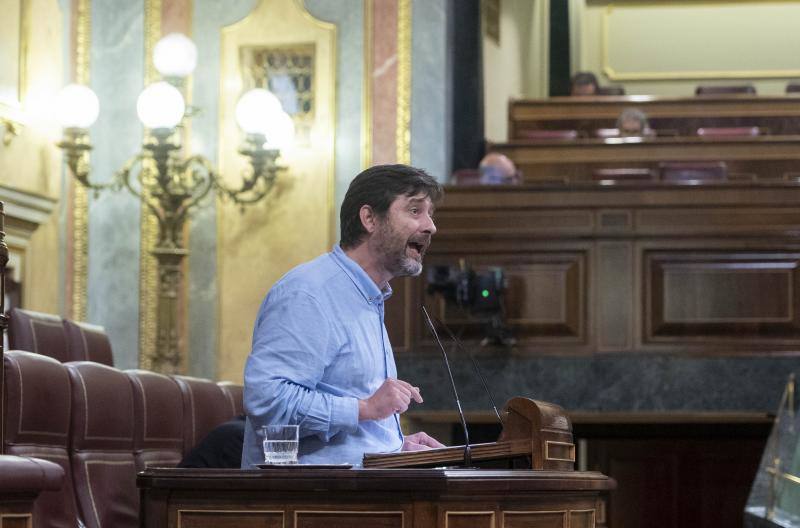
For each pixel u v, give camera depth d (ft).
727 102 108.88
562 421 30.83
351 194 31.50
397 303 69.67
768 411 66.54
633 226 68.59
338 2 81.41
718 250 68.03
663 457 71.26
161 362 78.13
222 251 80.94
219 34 82.38
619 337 68.18
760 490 57.67
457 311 69.36
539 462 29.68
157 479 26.61
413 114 80.28
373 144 80.48
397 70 80.53
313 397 29.09
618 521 71.46
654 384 67.31
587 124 108.06
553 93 128.67
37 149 74.84
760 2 149.69
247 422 30.78
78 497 36.70
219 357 80.48
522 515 26.71
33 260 75.56
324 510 26.04
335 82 81.00
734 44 149.89
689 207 68.33
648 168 93.30
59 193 78.23
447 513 25.59
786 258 67.67
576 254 68.90
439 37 80.43
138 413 41.68
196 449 41.45
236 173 81.41
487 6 104.99
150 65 82.48
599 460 71.77
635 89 150.41
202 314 80.94
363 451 29.96
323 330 29.89
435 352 68.90
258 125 75.31
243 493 26.35
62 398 36.45
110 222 81.56
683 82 149.89
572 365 67.82
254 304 80.48
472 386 68.08
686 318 67.97
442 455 29.04
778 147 93.09
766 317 67.51
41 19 75.10
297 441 27.43
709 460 71.05
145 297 80.94
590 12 151.12
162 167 75.56
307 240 80.33
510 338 67.67
